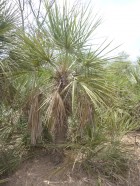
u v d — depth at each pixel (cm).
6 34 380
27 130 416
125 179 386
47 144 418
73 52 376
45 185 371
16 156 419
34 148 441
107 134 427
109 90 372
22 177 392
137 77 551
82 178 380
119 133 434
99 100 364
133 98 516
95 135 401
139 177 393
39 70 382
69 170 389
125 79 497
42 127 407
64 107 373
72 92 348
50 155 430
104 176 385
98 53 371
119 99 445
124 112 480
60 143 402
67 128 404
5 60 379
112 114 434
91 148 401
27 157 425
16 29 377
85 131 402
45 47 374
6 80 383
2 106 422
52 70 383
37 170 399
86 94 360
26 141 434
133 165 406
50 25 374
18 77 385
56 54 380
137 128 516
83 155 407
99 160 400
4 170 400
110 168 392
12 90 402
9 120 441
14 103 414
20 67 384
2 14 377
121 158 405
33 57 375
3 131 440
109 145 412
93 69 377
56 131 400
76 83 362
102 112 407
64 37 372
